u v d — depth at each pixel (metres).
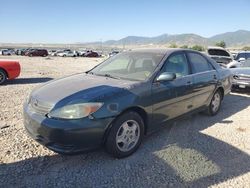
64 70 16.95
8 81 10.76
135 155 3.74
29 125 3.50
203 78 5.09
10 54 56.12
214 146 4.13
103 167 3.40
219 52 16.41
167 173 3.29
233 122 5.38
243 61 10.58
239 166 3.52
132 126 3.68
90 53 58.72
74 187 2.97
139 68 4.30
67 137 3.12
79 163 3.49
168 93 4.16
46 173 3.23
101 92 3.42
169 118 4.34
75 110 3.17
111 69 4.63
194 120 5.44
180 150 3.94
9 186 2.95
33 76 12.74
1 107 6.07
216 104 5.82
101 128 3.27
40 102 3.41
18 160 3.52
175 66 4.52
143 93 3.73
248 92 8.78
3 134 4.38
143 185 3.04
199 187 3.02
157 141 4.25
